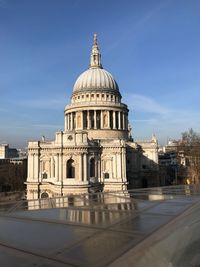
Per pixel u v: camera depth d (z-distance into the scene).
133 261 10.76
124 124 135.25
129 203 23.84
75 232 14.91
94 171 112.38
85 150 106.25
